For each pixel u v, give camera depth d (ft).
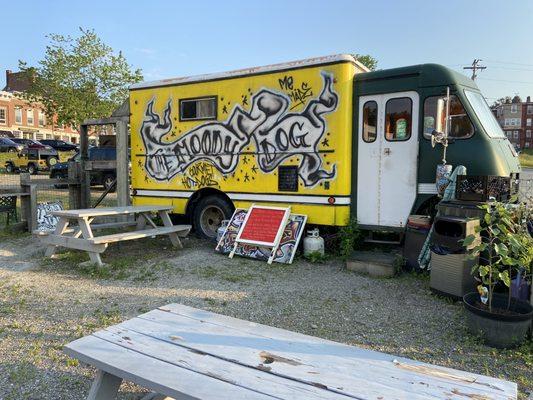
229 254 21.25
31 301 14.79
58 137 169.58
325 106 20.48
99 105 74.95
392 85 19.54
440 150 18.72
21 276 17.79
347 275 18.25
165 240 25.00
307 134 21.03
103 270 18.25
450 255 15.02
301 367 6.53
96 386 7.34
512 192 17.97
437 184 18.17
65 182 29.19
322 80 20.52
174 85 25.30
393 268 17.92
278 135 21.86
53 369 10.18
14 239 24.91
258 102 22.43
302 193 21.29
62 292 15.80
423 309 14.44
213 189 24.43
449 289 15.14
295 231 20.63
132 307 14.33
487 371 10.40
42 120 163.02
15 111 153.28
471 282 14.84
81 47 75.72
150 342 7.36
